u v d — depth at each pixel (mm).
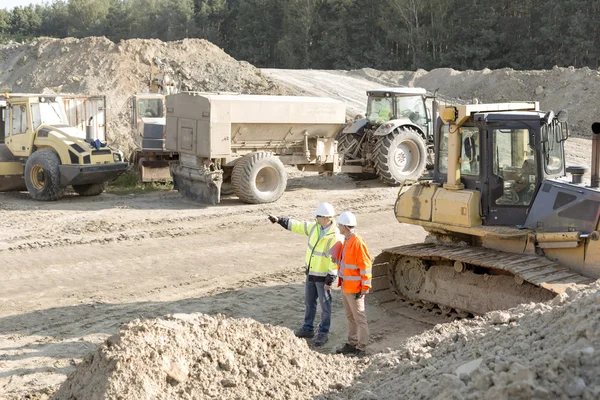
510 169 8867
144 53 30797
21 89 29828
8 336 8648
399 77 41625
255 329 6773
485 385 4820
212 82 30641
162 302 10023
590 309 5359
